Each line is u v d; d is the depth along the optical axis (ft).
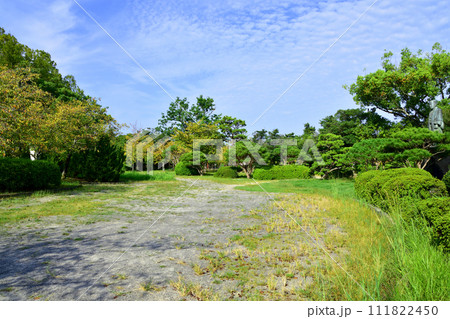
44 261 10.55
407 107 72.69
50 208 21.39
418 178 16.43
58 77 85.97
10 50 80.18
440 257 8.94
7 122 29.91
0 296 7.79
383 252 10.73
